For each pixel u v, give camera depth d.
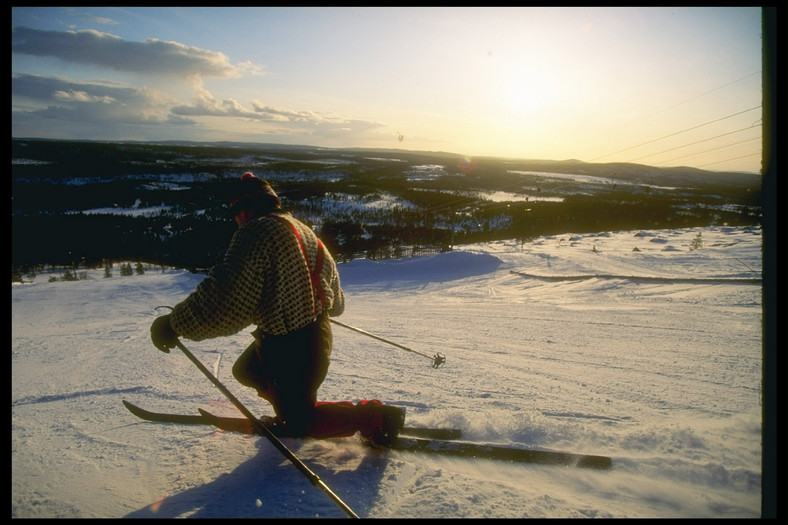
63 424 3.14
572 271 19.41
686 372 4.45
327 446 2.49
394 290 19.39
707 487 1.99
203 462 2.34
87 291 24.38
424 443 2.39
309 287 2.21
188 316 2.06
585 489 2.01
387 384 4.02
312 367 2.19
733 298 10.99
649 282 15.18
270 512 1.85
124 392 4.04
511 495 1.95
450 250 29.02
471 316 10.02
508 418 2.84
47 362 6.36
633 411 3.16
